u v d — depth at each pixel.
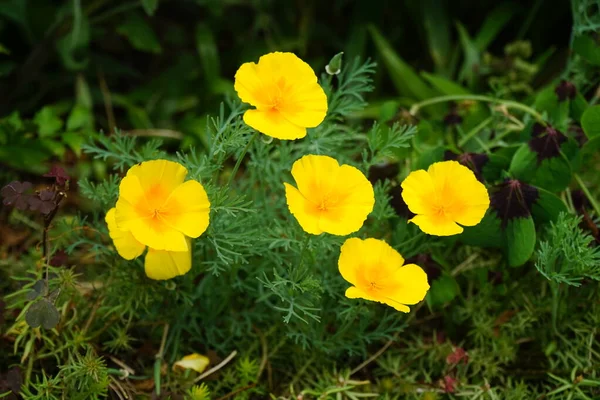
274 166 1.26
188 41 1.56
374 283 1.15
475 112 1.33
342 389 1.21
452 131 1.34
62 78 1.47
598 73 1.38
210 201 1.17
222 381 1.23
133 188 1.13
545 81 1.47
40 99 1.49
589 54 1.30
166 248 1.13
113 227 1.15
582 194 1.29
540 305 1.26
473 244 1.24
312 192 1.14
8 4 1.45
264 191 1.26
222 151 1.19
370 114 1.45
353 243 1.15
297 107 1.15
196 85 1.50
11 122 1.34
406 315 1.25
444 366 1.25
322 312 1.23
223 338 1.25
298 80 1.15
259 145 1.25
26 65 1.44
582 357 1.24
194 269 1.21
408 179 1.17
